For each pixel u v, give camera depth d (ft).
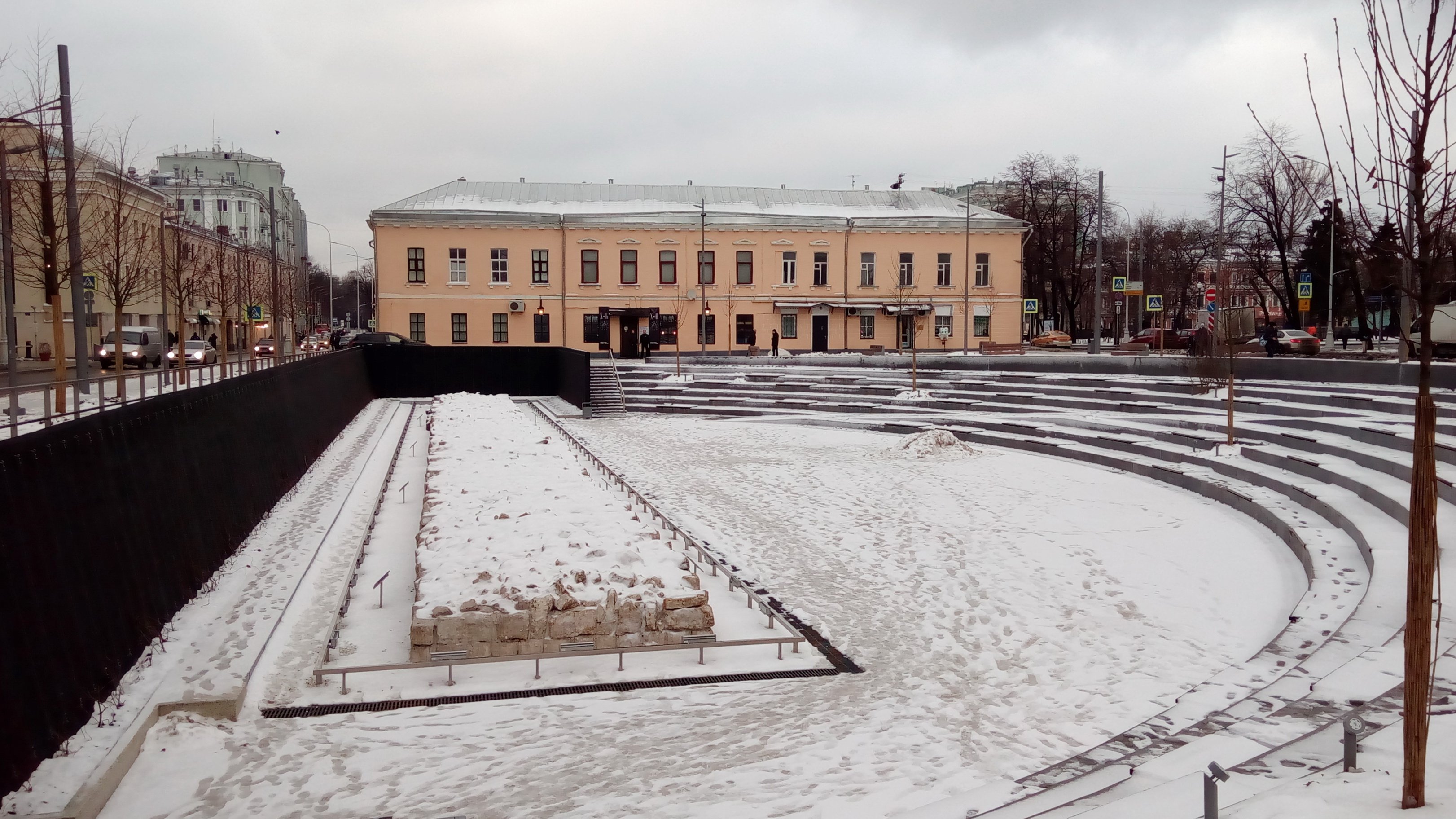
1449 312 119.44
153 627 37.93
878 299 202.08
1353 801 18.28
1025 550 52.13
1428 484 17.81
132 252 115.14
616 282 193.36
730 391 138.51
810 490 71.92
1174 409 90.02
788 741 27.89
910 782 24.59
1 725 25.20
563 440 98.73
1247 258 188.24
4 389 29.96
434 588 37.88
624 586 38.11
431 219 186.39
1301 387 89.15
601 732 28.96
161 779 26.16
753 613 41.60
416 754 27.35
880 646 37.78
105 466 36.52
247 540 56.34
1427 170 18.39
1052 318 245.86
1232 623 39.27
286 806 24.17
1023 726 29.04
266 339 193.98
